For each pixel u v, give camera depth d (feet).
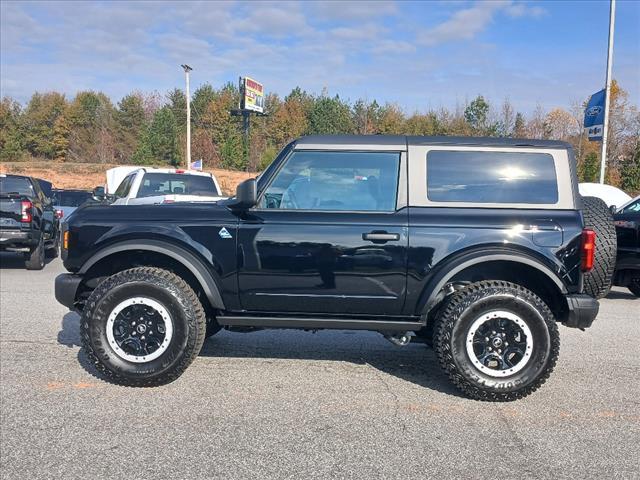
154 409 13.32
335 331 21.20
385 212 14.39
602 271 14.90
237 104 212.02
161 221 14.70
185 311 14.44
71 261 14.88
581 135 133.49
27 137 229.45
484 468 10.85
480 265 14.85
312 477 10.36
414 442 11.90
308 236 14.26
